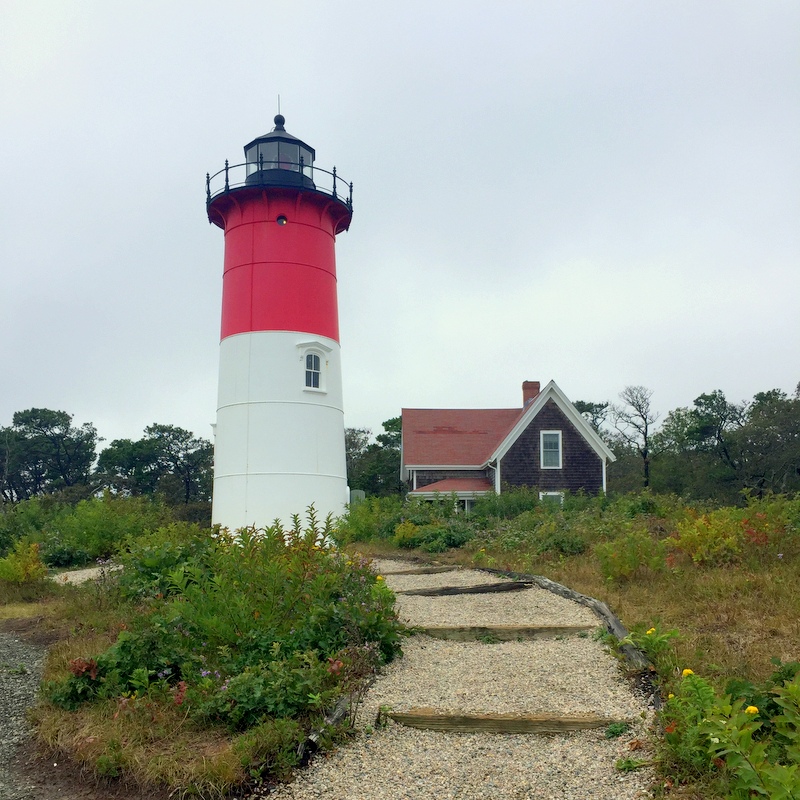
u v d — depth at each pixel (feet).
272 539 30.25
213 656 23.26
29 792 17.31
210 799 16.49
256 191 71.46
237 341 71.26
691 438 155.43
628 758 16.67
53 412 204.33
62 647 27.91
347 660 22.34
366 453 166.30
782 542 37.14
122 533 61.52
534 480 88.89
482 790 15.99
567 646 25.16
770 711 16.85
